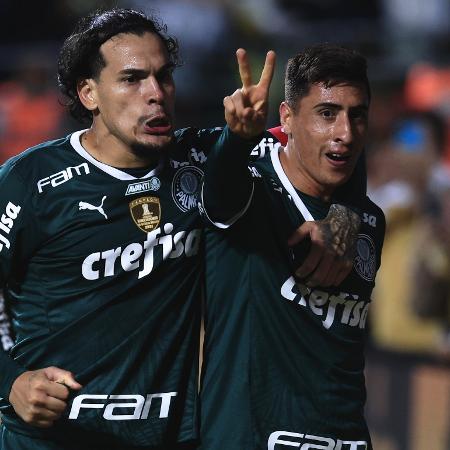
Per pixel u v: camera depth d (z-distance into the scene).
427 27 30.70
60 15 32.84
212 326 13.09
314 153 12.80
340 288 13.15
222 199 12.30
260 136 11.88
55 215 12.52
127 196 12.58
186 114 29.95
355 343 13.31
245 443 12.80
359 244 13.45
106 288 12.60
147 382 12.69
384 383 22.25
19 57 31.67
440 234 23.16
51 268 12.66
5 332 13.40
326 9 32.12
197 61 30.19
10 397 12.41
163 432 12.85
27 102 30.89
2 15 33.03
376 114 29.00
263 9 32.16
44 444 12.86
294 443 12.91
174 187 12.82
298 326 12.93
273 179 13.23
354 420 13.30
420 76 29.00
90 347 12.64
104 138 12.63
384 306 23.58
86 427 12.70
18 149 30.80
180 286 12.84
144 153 12.47
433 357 21.67
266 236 12.94
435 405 21.34
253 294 12.90
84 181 12.56
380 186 24.95
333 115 12.69
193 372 13.05
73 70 12.74
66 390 11.92
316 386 12.96
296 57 12.98
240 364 12.88
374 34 30.34
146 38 12.43
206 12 30.62
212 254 13.03
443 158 25.44
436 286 23.00
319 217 13.17
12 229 12.54
